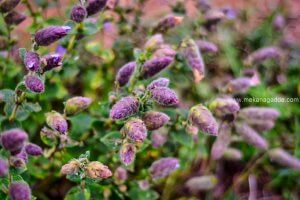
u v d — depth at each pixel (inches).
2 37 17.0
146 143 15.3
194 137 18.3
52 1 19.0
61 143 15.6
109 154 16.4
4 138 11.7
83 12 14.6
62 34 13.2
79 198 14.4
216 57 21.6
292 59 23.6
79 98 14.5
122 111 13.2
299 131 20.8
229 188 20.1
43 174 16.4
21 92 14.2
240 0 28.0
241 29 23.9
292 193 20.4
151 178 16.6
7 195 13.0
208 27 19.6
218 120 16.9
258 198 20.4
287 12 24.9
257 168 20.5
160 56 15.1
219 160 20.6
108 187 16.2
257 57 19.5
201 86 19.1
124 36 19.3
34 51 13.4
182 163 18.3
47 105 17.1
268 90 21.7
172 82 17.6
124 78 15.0
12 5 15.4
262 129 17.5
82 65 19.1
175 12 20.1
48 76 16.5
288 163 18.4
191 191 19.1
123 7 18.7
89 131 16.3
